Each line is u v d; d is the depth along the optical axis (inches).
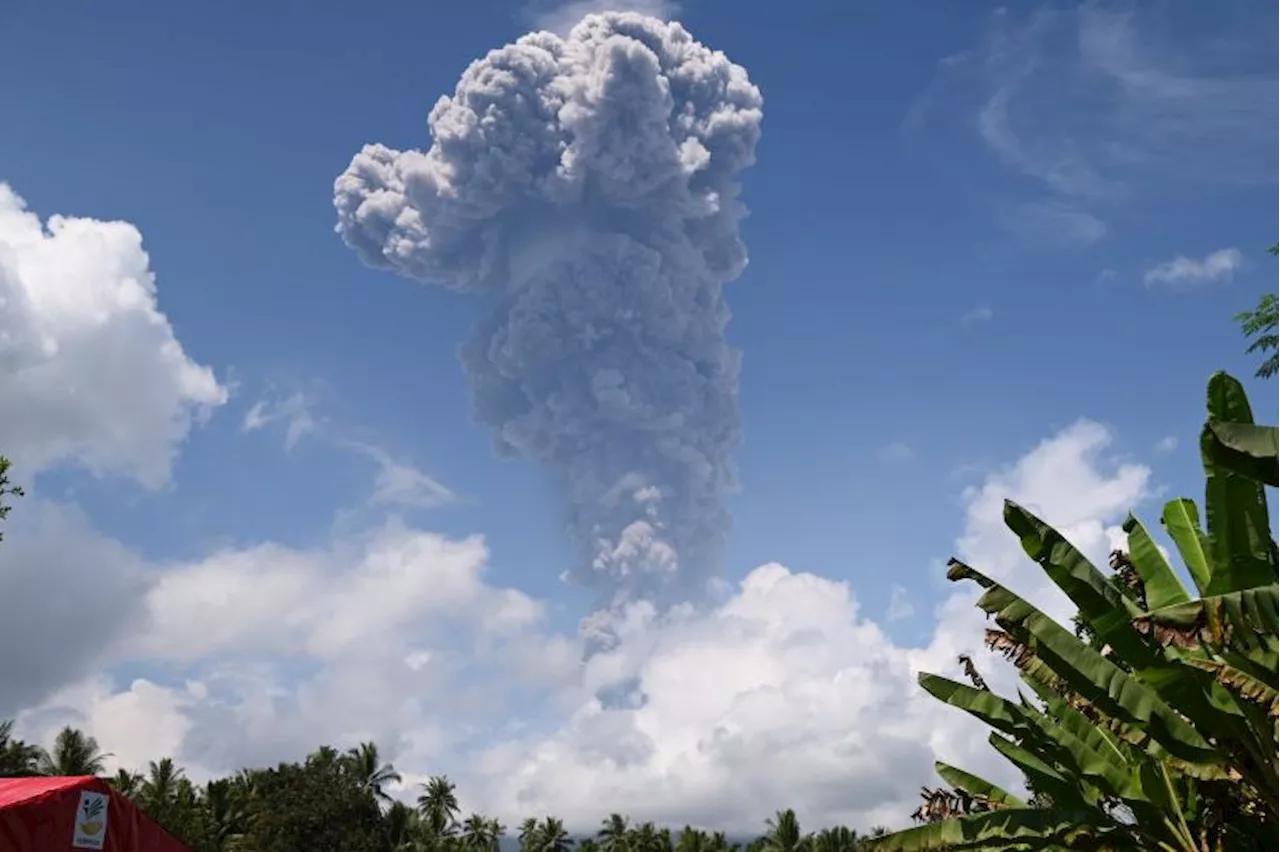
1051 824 385.4
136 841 410.0
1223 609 317.7
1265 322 655.1
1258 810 362.3
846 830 3289.9
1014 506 385.7
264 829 2960.1
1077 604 373.1
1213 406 354.3
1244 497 355.9
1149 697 363.6
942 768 474.9
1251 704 353.4
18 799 382.0
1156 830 382.9
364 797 3176.7
